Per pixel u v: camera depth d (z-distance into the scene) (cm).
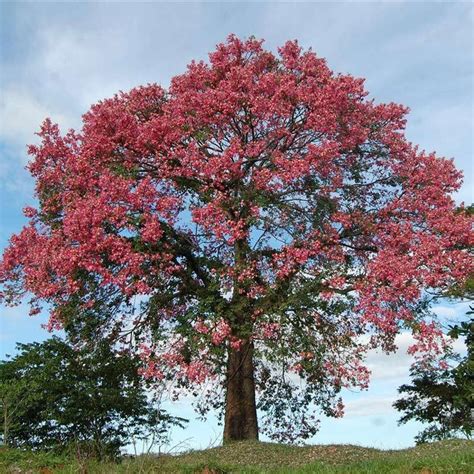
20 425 1608
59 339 1791
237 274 1555
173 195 1641
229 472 1157
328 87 1650
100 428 1692
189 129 1670
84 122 1761
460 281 1505
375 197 1822
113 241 1470
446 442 1398
